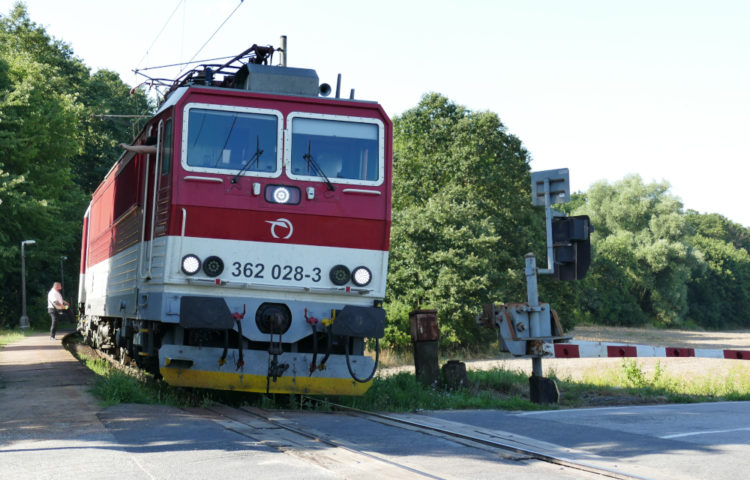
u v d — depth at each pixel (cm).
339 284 1427
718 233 19725
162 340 1436
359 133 1462
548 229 1549
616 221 12469
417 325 1811
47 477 769
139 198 1603
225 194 1383
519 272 4766
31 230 5953
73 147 5975
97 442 958
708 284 15912
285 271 1405
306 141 1434
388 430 1121
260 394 1567
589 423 1232
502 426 1195
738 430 1148
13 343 3697
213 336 1452
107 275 2150
